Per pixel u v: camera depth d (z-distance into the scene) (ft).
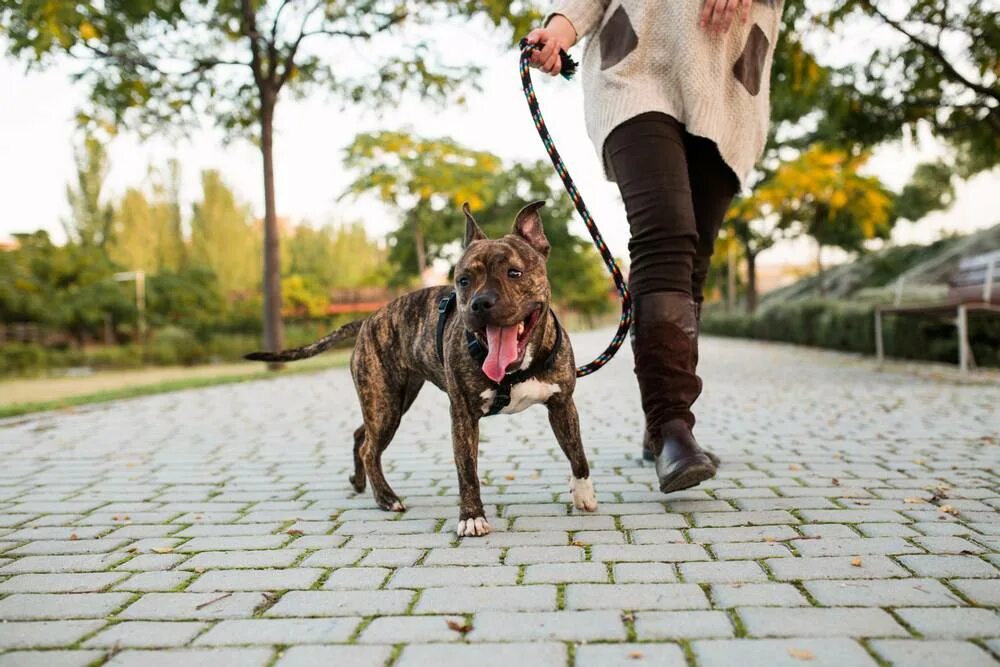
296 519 11.05
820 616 6.72
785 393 26.50
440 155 70.13
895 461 13.82
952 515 10.01
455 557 8.87
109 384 44.01
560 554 8.82
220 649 6.48
